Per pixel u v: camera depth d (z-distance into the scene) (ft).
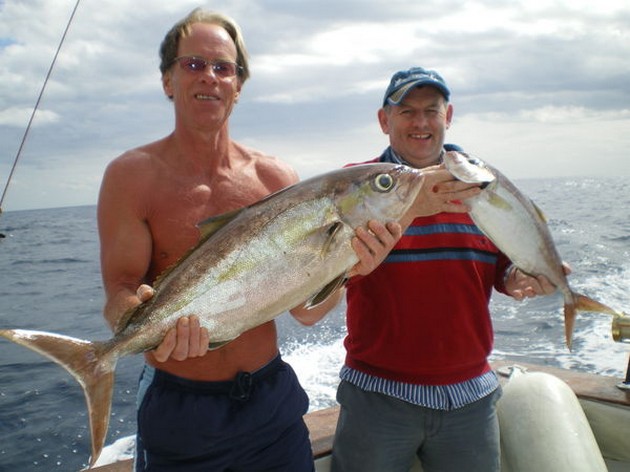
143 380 8.76
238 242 7.55
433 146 11.03
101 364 7.15
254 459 8.61
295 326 35.73
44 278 70.13
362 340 10.23
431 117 10.85
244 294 7.55
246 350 8.64
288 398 8.93
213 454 8.27
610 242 64.90
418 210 8.84
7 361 31.24
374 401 10.05
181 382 8.37
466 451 9.91
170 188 8.39
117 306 7.58
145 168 8.36
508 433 11.07
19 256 101.71
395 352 9.86
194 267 7.50
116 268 8.13
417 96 10.76
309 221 7.70
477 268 10.14
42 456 19.94
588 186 258.98
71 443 20.83
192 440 8.16
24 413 23.62
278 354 9.24
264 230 7.60
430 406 9.73
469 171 8.69
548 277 10.18
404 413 9.91
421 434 10.03
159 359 7.41
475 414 9.96
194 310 7.42
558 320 33.27
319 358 28.43
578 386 12.53
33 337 6.88
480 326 10.16
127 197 8.20
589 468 9.93
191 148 8.59
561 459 10.05
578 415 10.98
